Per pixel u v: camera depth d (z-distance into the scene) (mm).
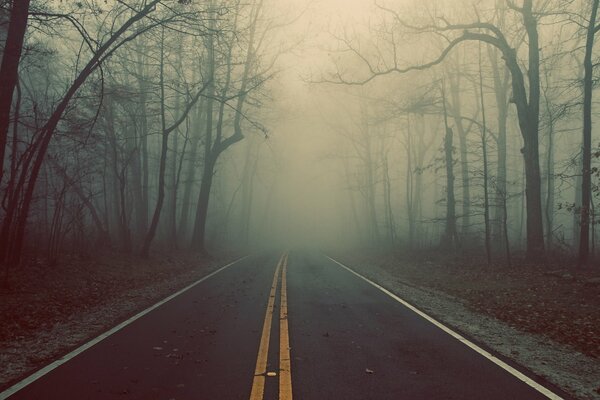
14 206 12594
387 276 18344
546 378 5738
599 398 5070
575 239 24234
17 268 12438
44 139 12914
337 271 20047
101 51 13102
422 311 10352
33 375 5711
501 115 26078
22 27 11664
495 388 5332
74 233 16797
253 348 7012
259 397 4977
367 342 7445
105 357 6512
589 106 15281
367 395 5062
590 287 12266
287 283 15172
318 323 8867
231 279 16375
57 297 11141
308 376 5695
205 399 4926
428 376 5738
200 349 6949
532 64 18188
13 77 11484
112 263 17250
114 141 21906
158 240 29266
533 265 16672
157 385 5359
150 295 12430
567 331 8578
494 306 11250
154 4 13453
